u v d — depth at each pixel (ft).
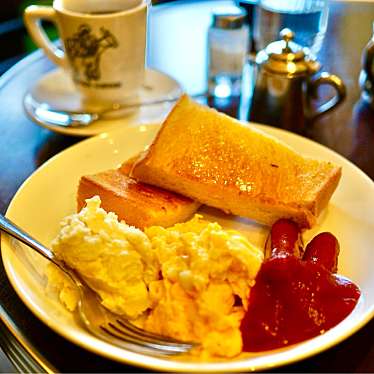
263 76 1.56
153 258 1.07
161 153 1.29
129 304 1.05
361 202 1.30
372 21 2.16
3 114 1.66
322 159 1.40
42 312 1.01
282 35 1.57
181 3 2.23
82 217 1.09
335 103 1.60
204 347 0.99
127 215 1.22
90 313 1.04
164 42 1.99
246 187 1.26
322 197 1.27
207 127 1.33
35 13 1.60
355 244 1.23
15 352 1.05
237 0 2.00
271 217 1.27
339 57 1.94
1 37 2.68
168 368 0.93
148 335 1.02
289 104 1.57
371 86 1.69
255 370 0.93
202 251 1.04
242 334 1.02
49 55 1.67
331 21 2.16
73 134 1.52
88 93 1.64
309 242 1.22
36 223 1.24
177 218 1.26
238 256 1.03
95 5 1.59
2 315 1.09
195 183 1.26
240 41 1.73
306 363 1.01
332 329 1.00
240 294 1.03
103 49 1.54
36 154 1.51
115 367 1.01
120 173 1.34
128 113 1.61
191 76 1.82
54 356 1.02
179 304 1.02
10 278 1.07
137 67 1.61
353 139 1.58
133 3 1.58
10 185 1.40
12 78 1.83
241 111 1.68
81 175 1.38
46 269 1.10
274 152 1.31
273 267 1.04
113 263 1.05
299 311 1.03
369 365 1.01
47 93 1.68
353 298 1.07
